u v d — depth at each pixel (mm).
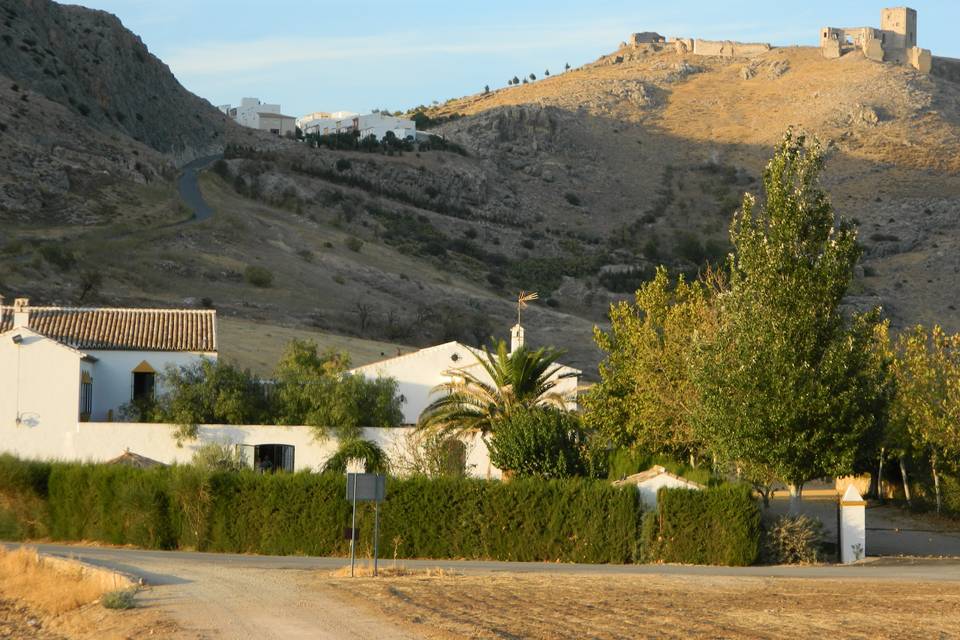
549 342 147750
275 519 41906
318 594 28406
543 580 31922
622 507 40688
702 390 43000
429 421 52875
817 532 41688
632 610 26141
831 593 29672
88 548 42156
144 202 168625
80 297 114375
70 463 45688
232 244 154000
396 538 41281
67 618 26594
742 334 42188
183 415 55125
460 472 50781
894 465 65438
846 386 41594
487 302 162875
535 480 41375
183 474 42719
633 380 52719
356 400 55938
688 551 39844
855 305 177875
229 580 31281
